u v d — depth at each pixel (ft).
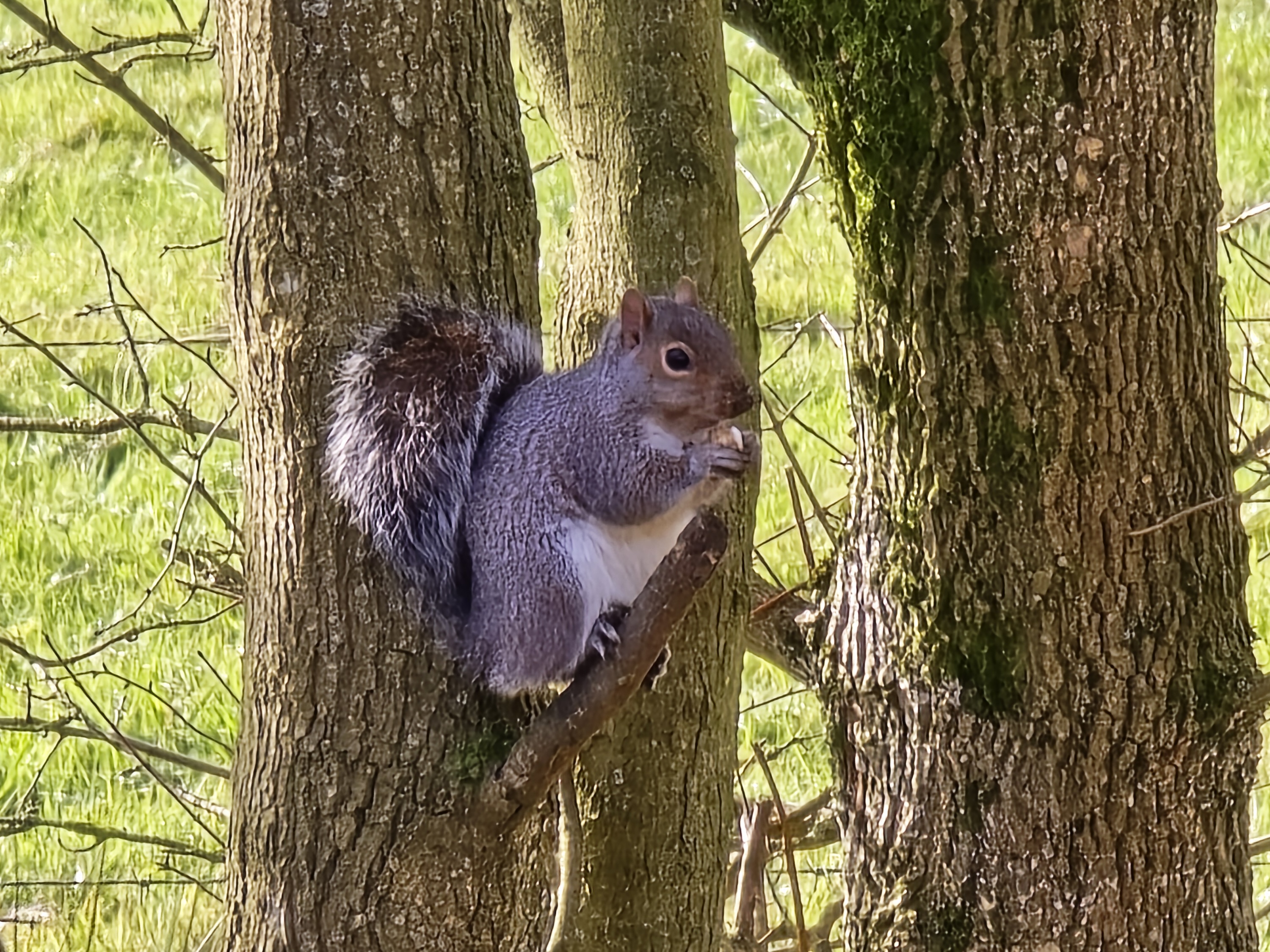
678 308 24.44
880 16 21.61
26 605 46.60
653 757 26.25
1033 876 23.06
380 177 21.36
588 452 23.66
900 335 22.63
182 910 36.09
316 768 21.91
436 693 21.93
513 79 23.17
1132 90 21.04
